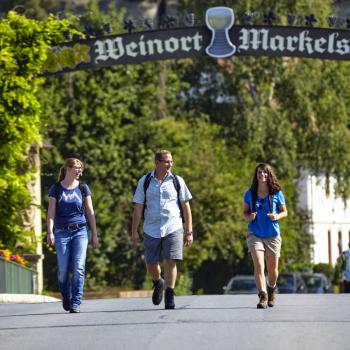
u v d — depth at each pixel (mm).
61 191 44562
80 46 90125
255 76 160625
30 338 34188
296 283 134000
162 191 43906
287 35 90312
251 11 158250
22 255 91938
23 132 86812
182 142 148125
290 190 158500
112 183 145000
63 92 145125
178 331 34594
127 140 147250
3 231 89812
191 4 163875
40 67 88062
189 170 144625
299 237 164875
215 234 143375
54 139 144125
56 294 100438
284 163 158250
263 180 45000
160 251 44562
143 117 149000
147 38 90375
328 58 90500
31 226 92562
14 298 70875
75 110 145000
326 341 31469
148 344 31234
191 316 40500
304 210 173875
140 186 44125
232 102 161375
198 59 167375
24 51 87500
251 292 124250
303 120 160875
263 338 32281
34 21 88312
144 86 150500
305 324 36469
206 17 89938
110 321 39594
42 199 142750
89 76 145875
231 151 153750
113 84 147500
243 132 158625
